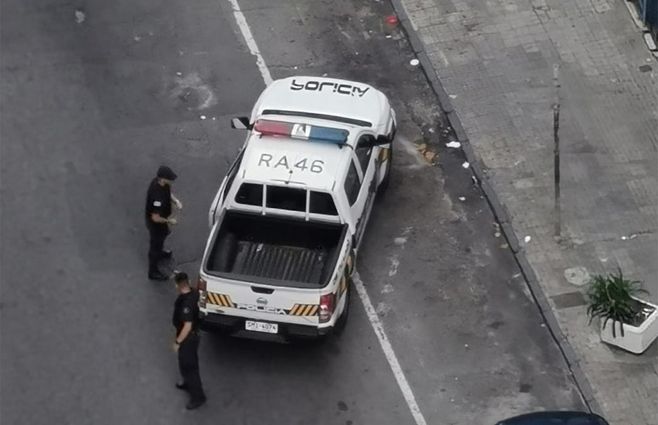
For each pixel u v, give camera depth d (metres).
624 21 45.56
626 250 39.00
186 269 38.31
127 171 40.91
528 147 41.88
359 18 45.91
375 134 38.81
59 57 44.19
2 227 39.25
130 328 36.88
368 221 39.41
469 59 44.56
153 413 34.94
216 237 35.66
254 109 39.88
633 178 40.97
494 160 41.56
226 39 44.94
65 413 34.91
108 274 38.16
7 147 41.44
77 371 35.88
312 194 35.94
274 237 36.72
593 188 40.72
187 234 39.22
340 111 39.03
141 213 39.81
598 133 42.22
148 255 38.12
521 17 45.81
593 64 44.28
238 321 35.06
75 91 43.16
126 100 42.94
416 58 44.69
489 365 36.34
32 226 39.34
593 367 36.16
